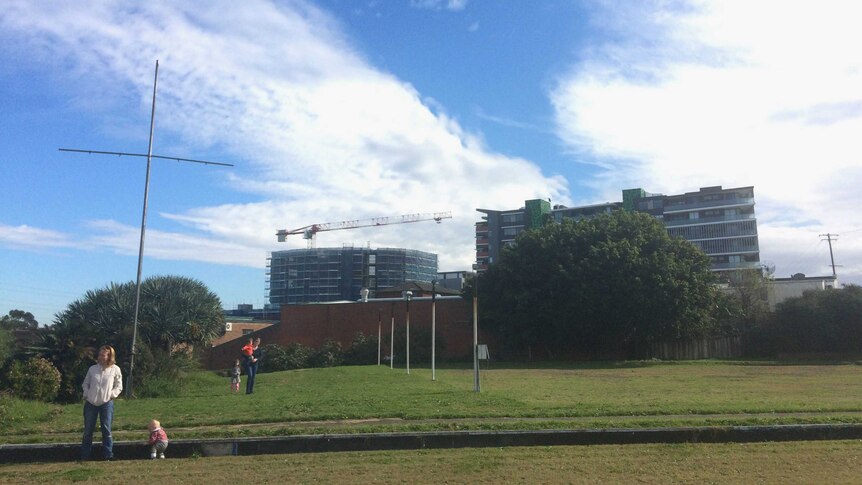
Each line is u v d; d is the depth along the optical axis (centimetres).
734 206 10406
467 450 958
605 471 820
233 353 5356
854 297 4891
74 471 853
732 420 1094
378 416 1179
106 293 2558
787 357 4947
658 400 1469
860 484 757
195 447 966
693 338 4875
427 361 4866
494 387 1962
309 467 857
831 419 1098
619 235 4772
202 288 2956
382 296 6028
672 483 764
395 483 771
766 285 5662
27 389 1723
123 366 2014
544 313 4644
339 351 4881
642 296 4359
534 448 967
